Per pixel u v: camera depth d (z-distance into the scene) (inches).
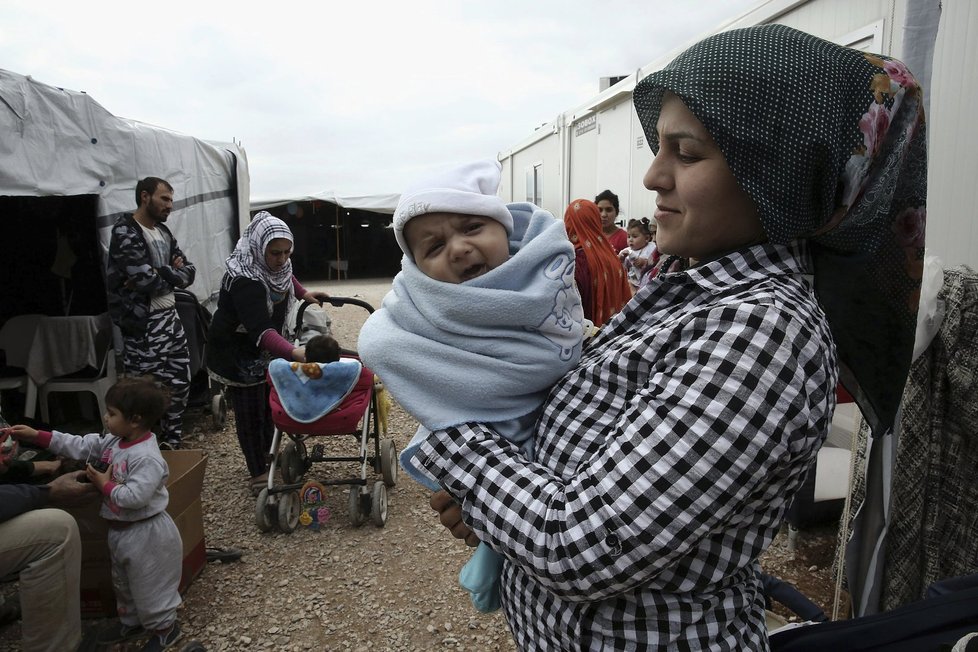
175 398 173.9
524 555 31.3
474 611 111.7
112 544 95.6
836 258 36.5
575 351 38.7
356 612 111.9
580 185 353.1
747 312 29.2
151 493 95.2
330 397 133.7
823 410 29.0
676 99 33.4
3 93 135.6
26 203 188.2
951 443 66.6
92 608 106.7
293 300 192.7
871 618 42.4
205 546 128.3
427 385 36.4
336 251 738.8
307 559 129.5
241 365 150.3
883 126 32.7
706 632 32.0
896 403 42.4
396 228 42.1
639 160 260.5
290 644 103.5
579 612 33.6
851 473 74.7
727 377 28.1
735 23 172.2
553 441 35.6
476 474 34.1
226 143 289.6
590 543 29.2
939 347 66.1
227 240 282.8
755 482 28.0
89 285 197.0
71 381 184.2
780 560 116.9
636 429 29.6
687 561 31.4
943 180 106.5
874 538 66.0
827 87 30.3
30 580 88.0
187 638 104.7
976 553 64.7
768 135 29.7
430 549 133.1
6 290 191.2
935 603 41.6
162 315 170.2
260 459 158.6
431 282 38.1
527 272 38.5
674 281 36.4
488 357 36.5
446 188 40.7
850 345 39.0
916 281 40.1
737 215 33.2
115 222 170.6
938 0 58.4
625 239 253.3
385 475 162.1
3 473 94.7
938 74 107.5
